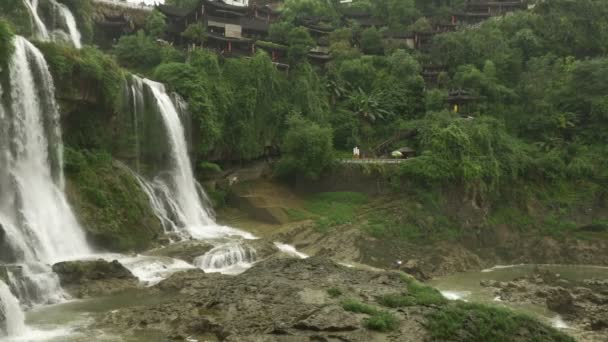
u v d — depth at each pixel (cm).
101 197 4538
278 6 13300
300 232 5388
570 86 8119
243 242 4678
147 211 4912
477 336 2553
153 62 7338
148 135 5703
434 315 2653
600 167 6925
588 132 7562
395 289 3181
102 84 5044
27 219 3925
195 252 4366
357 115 8194
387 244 5325
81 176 4619
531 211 6419
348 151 7781
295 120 6894
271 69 7369
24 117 4294
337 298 2936
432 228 5753
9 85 4134
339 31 10269
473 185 6112
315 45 9375
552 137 7606
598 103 7581
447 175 6075
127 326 2717
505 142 6925
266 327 2567
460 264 5222
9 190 3994
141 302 3152
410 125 7831
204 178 6431
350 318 2594
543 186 6775
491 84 8362
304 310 2719
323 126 7594
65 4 7525
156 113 5722
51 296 3167
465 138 6328
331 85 8488
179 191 5759
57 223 4141
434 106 8188
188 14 8619
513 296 3872
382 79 8919
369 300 2933
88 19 7781
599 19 9906
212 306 2917
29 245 3788
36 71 4494
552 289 3959
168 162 5775
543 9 10419
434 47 9875
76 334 2623
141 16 9162
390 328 2527
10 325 2625
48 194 4278
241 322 2638
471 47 9400
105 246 4341
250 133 6931
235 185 6550
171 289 3375
